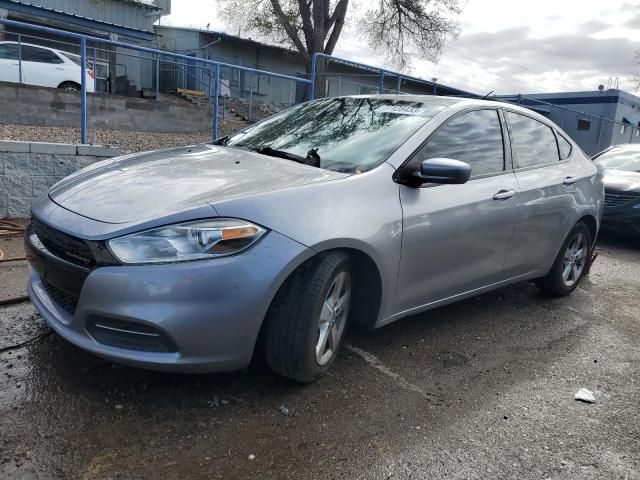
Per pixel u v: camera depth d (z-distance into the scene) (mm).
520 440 2701
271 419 2676
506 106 4258
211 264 2480
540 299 4902
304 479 2295
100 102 11898
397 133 3477
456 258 3559
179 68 14586
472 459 2520
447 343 3764
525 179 4121
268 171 3094
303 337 2740
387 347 3605
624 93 23453
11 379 2805
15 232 5246
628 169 8609
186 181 2910
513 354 3693
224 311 2502
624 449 2689
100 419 2551
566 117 19203
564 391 3238
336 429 2650
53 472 2193
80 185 3047
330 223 2779
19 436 2381
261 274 2551
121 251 2469
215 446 2443
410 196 3229
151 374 2949
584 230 4910
